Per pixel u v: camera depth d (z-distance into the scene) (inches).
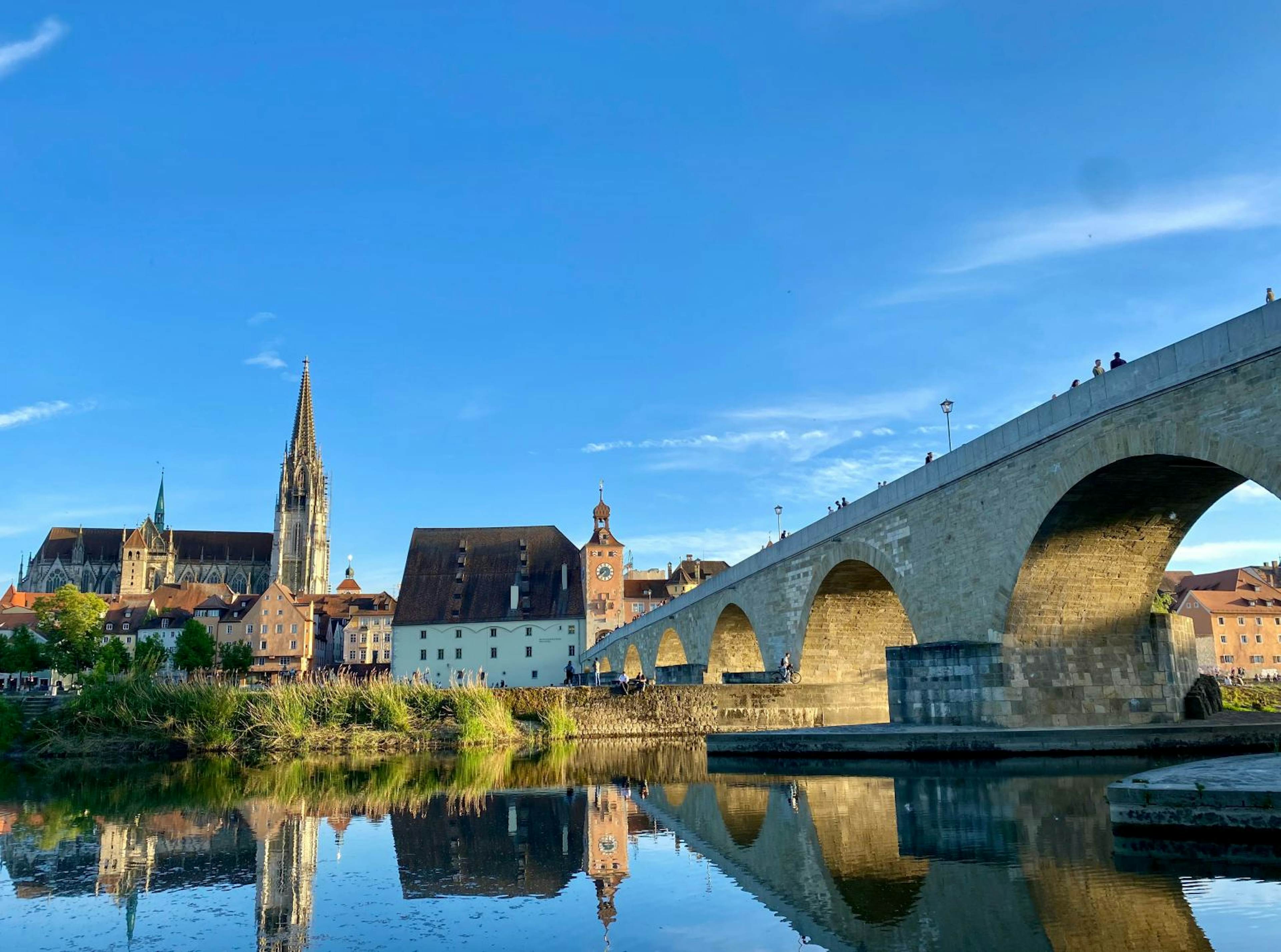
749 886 553.0
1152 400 1056.8
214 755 1866.4
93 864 665.0
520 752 1803.6
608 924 476.7
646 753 1696.6
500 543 5438.0
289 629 6102.4
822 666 2130.9
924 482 1549.0
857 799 906.1
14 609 6555.1
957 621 1457.9
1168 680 1407.5
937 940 428.8
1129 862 566.9
